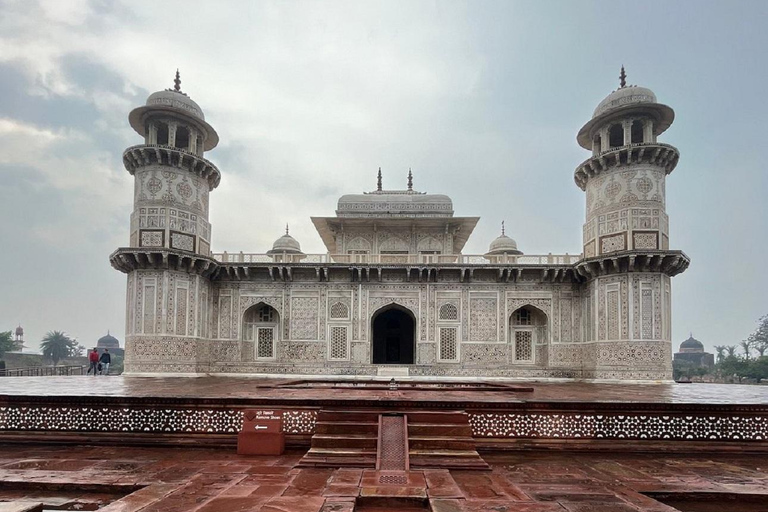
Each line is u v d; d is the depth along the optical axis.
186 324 14.62
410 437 4.95
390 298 16.27
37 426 5.80
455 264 15.92
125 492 3.90
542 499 3.53
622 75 14.87
